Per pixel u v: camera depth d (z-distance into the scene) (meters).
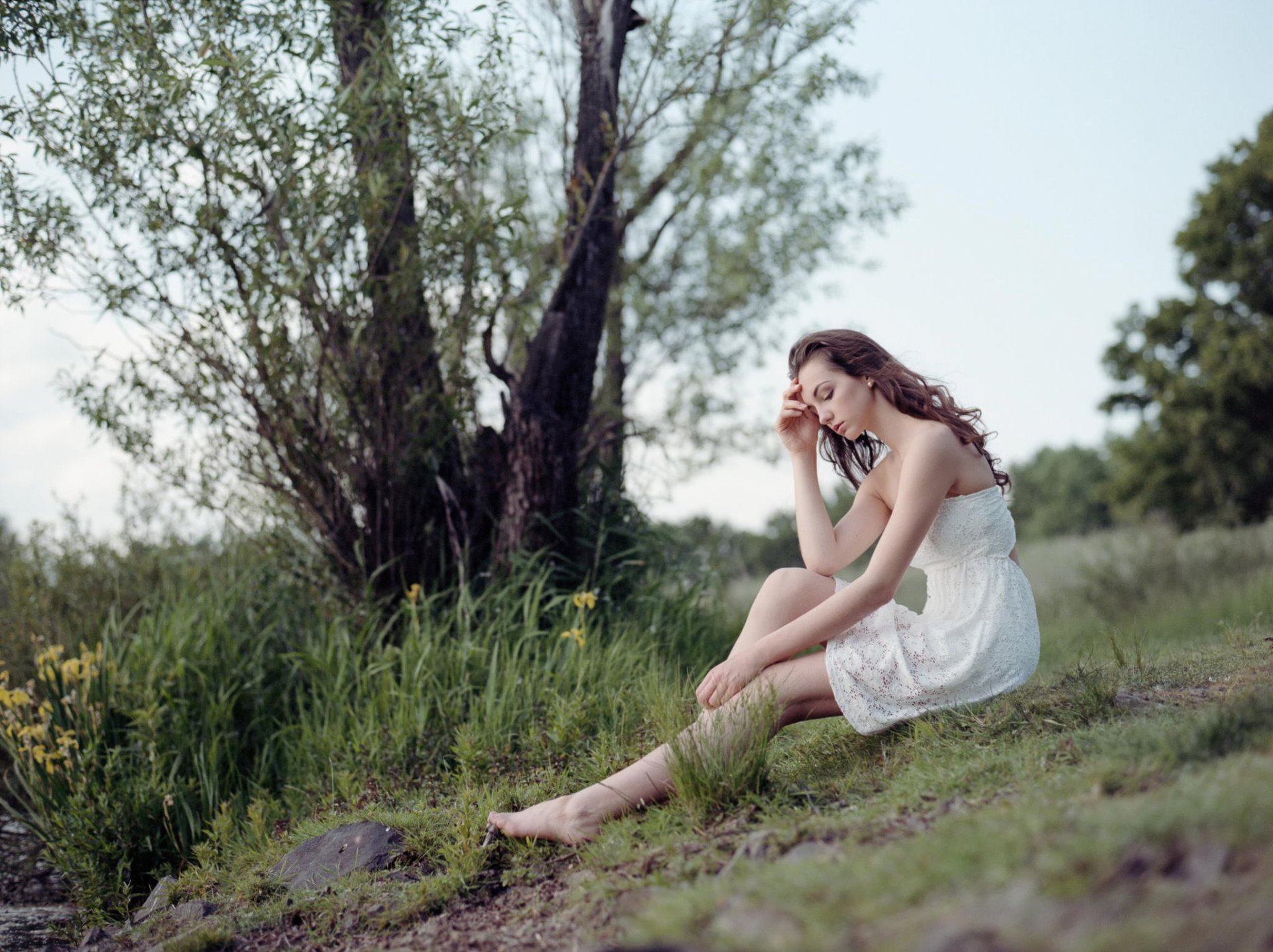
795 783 2.64
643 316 7.98
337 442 4.85
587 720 3.66
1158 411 22.50
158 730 4.05
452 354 5.20
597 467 5.77
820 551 2.98
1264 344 20.78
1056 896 1.27
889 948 1.23
